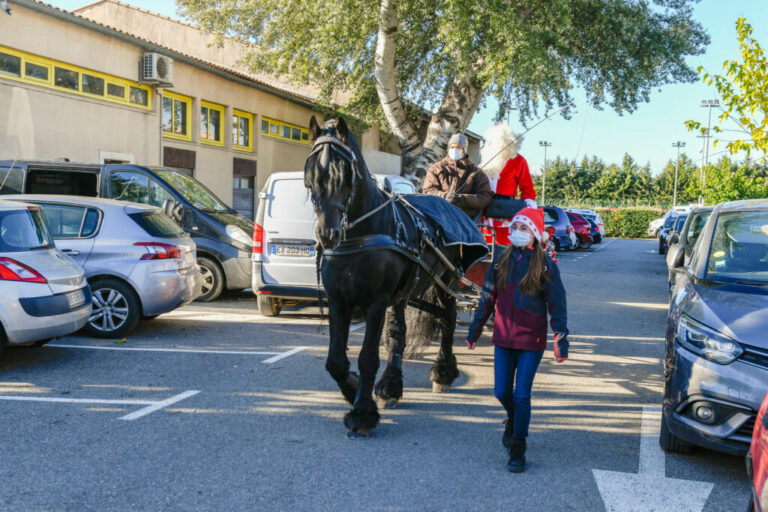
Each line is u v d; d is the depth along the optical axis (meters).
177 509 3.65
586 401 6.04
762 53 11.16
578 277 18.27
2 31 13.27
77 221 8.18
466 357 7.71
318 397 5.85
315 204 4.36
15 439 4.66
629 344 8.78
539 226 4.49
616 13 20.11
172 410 5.39
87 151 15.69
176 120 19.27
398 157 32.09
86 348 7.53
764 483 2.77
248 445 4.66
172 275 8.27
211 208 11.63
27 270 6.43
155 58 17.16
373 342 4.89
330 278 4.84
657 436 5.09
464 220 6.18
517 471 4.31
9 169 10.84
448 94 19.59
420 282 5.58
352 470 4.27
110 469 4.18
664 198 97.75
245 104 22.20
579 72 22.47
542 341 4.42
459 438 4.94
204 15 20.88
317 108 24.55
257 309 10.55
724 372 4.15
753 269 5.07
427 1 18.75
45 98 14.45
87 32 15.45
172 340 8.03
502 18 15.93
